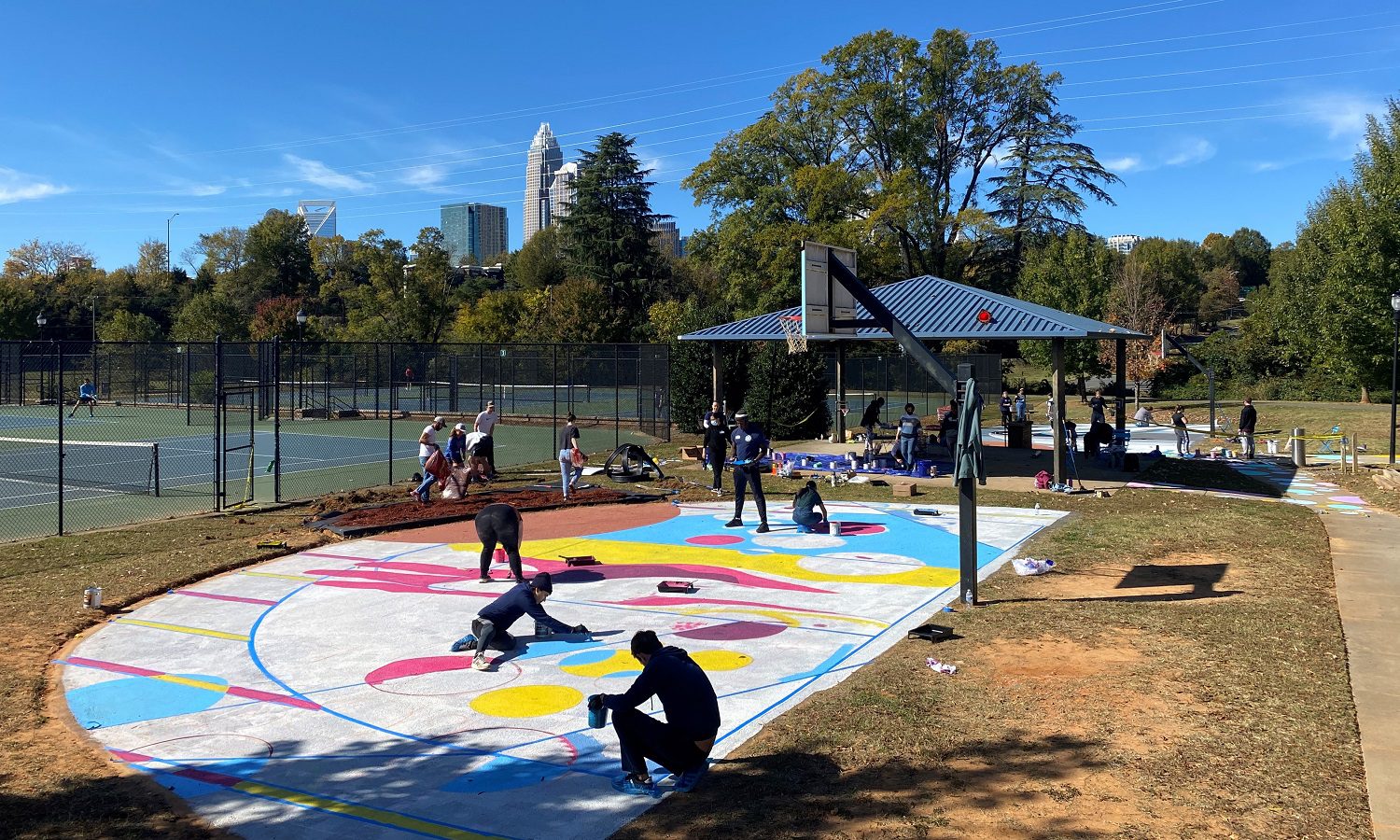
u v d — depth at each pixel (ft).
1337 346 117.80
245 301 337.31
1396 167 111.45
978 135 212.02
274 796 20.72
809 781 20.70
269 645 32.71
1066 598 37.35
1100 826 18.21
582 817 19.43
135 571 43.80
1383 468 81.76
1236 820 18.37
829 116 192.65
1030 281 186.60
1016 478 75.31
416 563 46.68
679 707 20.35
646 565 45.52
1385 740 22.34
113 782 21.52
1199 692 25.85
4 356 178.70
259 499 67.67
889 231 189.26
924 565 44.83
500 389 164.14
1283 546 47.52
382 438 116.16
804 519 53.78
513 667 29.76
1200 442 111.24
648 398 168.25
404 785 21.21
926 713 24.66
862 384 171.83
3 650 32.09
